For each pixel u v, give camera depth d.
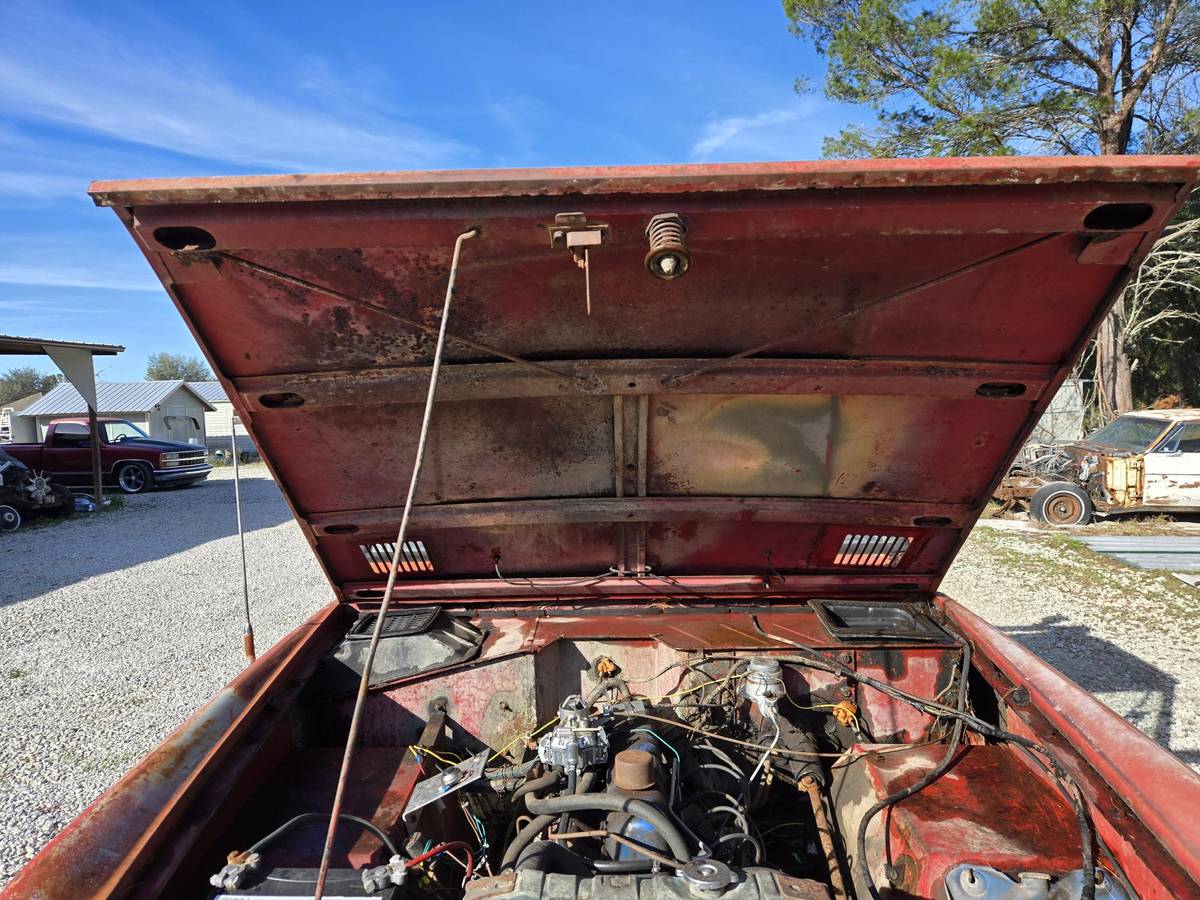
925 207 1.60
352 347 2.04
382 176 1.54
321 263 1.76
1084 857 1.72
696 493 2.57
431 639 2.66
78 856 1.58
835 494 2.56
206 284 1.83
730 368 2.11
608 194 1.56
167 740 2.00
